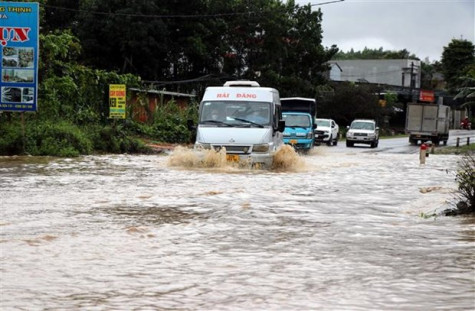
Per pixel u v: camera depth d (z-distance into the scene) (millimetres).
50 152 28625
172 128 45031
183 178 19359
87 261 8273
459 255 8914
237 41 65312
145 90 45219
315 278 7535
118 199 14406
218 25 61875
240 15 63469
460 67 118188
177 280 7391
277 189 17078
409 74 137250
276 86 66062
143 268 7961
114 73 40438
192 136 45969
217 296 6742
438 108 59219
